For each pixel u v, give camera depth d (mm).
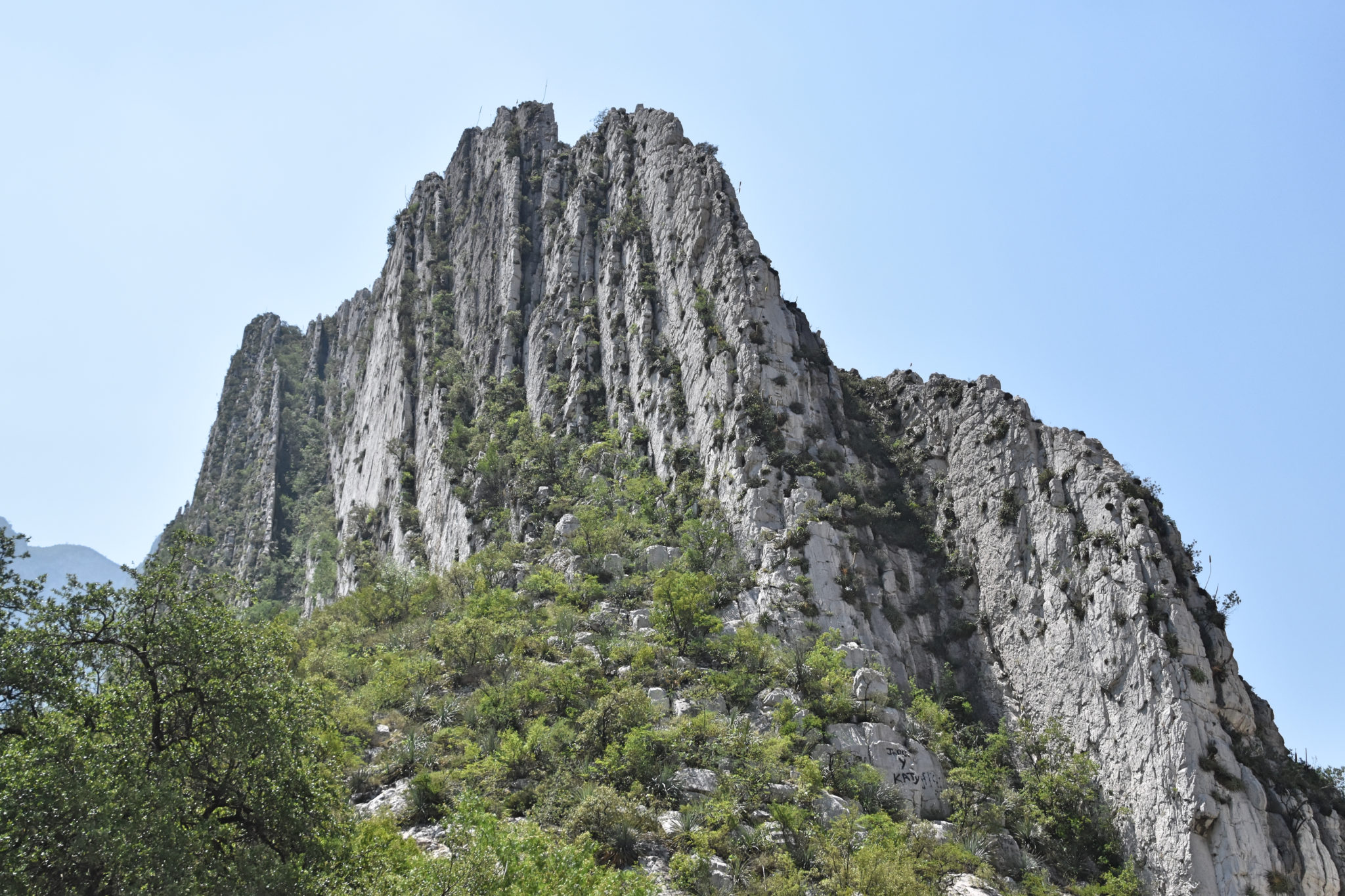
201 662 29547
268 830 29359
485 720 51219
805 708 54750
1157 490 61875
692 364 87875
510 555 80250
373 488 137375
